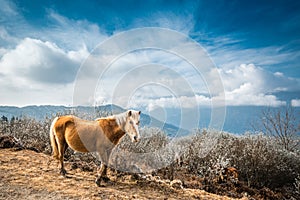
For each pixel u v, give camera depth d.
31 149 5.95
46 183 3.87
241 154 6.76
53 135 4.37
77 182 4.08
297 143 8.50
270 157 6.47
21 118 8.02
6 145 5.74
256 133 8.13
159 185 4.48
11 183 3.71
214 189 5.11
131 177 4.61
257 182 6.16
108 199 3.53
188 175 6.01
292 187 6.33
